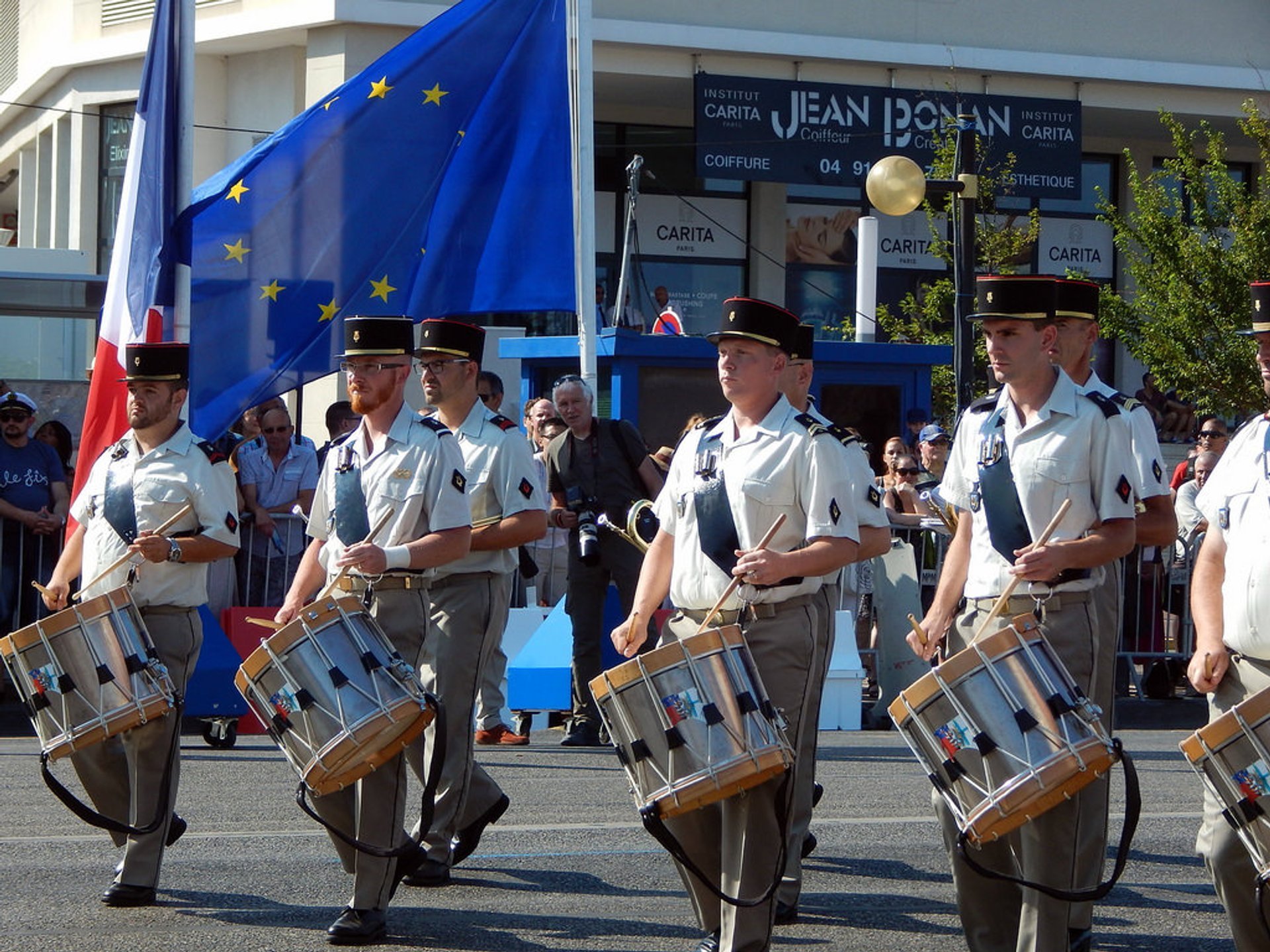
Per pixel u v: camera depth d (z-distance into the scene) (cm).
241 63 2912
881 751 1337
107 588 838
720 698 630
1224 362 2488
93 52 3064
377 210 1412
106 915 789
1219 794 586
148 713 771
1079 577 693
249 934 755
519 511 908
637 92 3041
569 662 1436
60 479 1466
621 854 941
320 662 706
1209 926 801
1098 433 688
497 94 1434
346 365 823
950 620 725
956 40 3081
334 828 725
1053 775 603
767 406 698
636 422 1706
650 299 3147
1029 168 3100
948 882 889
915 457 1628
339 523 820
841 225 3284
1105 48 3172
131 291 1371
